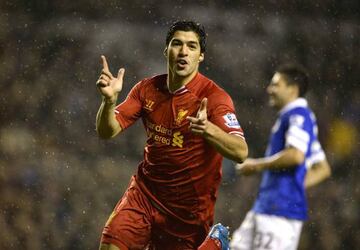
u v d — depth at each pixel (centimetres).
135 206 777
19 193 1989
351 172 2289
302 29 2600
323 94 2512
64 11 2502
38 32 2470
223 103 744
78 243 1898
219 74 2483
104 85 720
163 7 2520
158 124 761
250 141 2342
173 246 795
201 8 2545
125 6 2511
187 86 756
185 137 752
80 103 2362
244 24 2562
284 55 2550
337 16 2628
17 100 2319
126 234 768
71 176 2083
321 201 2127
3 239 1862
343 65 2581
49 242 1883
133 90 780
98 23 2497
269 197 1106
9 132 2217
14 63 2411
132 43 2478
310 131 1116
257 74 2503
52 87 2383
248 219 1127
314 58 2570
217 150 705
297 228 1109
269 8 2597
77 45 2469
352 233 2077
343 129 2408
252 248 1114
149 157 772
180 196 770
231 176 2059
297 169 1103
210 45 2508
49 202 1975
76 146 2217
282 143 1132
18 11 2483
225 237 786
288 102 1141
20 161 2106
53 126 2284
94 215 1975
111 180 2111
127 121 764
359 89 2538
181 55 742
